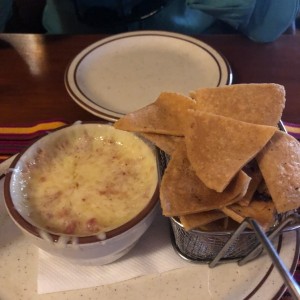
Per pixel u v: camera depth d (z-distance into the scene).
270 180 0.52
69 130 0.67
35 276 0.59
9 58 1.05
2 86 0.97
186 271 0.59
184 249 0.59
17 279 0.59
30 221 0.54
